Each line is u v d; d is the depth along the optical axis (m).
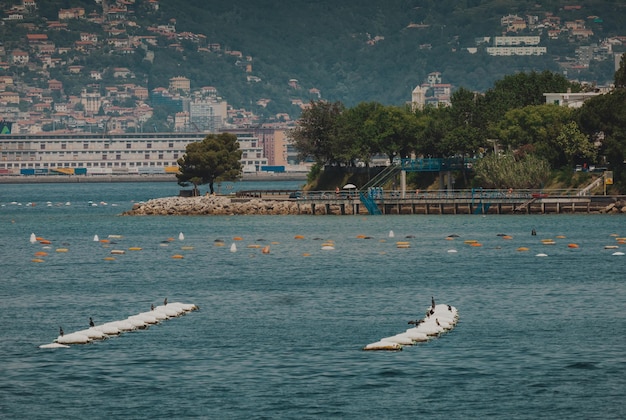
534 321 165.88
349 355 144.62
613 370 135.88
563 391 127.75
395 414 120.69
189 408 123.25
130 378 134.62
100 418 120.69
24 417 121.31
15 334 161.38
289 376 134.62
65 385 132.00
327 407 123.00
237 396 127.00
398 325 165.00
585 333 156.50
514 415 120.19
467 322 165.88
